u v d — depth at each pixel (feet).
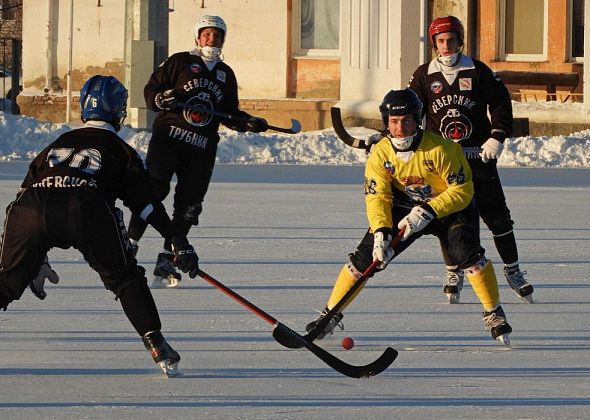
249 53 264.52
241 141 208.23
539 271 92.68
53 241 56.70
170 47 263.29
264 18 263.08
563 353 64.18
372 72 247.09
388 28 246.06
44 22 268.41
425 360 62.49
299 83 263.08
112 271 56.90
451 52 80.69
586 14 241.55
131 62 208.33
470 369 60.39
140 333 57.52
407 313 75.77
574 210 133.59
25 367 59.82
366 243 65.82
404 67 245.65
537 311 77.00
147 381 57.11
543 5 266.36
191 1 262.47
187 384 56.59
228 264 94.53
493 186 80.74
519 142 207.00
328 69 261.85
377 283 87.04
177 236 58.49
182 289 84.07
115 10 267.59
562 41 265.34
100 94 58.39
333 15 261.85
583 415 51.39
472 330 70.49
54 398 53.72
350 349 62.80
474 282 65.21
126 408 52.06
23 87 271.28
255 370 59.77
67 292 81.41
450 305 78.69
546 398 54.49
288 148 207.72
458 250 65.16
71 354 62.90
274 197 144.25
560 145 205.87
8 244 56.44
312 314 74.59
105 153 57.36
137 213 58.49
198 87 89.40
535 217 126.82
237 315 74.23
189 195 90.17
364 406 52.80
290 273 90.43
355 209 132.46
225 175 174.09
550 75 258.78
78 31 268.82
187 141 89.40
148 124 210.18
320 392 55.42
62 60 269.23
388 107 64.34
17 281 56.59
